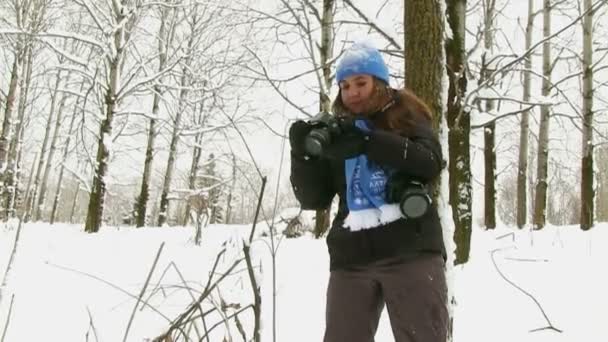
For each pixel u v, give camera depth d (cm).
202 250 791
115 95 1476
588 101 1275
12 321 397
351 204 213
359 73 213
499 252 735
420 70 325
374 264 208
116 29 1455
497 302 481
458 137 672
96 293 493
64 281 546
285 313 435
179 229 1278
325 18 1007
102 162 1441
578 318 415
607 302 445
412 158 196
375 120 213
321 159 218
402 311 200
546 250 727
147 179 1942
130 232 1202
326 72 954
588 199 1223
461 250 677
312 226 1232
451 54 627
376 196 207
